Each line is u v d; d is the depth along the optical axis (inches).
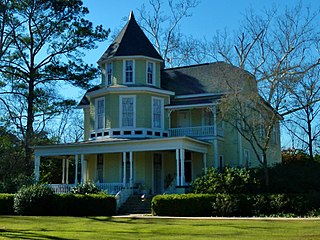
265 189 983.0
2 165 1435.8
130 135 1246.9
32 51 1473.9
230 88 1058.7
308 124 1354.6
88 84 1470.2
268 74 1043.9
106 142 1161.4
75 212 954.1
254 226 668.1
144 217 866.8
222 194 930.1
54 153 1237.1
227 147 1288.1
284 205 893.2
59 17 1456.7
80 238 523.2
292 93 1033.5
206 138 1226.0
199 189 990.4
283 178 992.9
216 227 658.8
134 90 1266.0
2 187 1197.7
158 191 1245.7
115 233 581.6
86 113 1444.4
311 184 980.6
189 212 920.9
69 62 1454.2
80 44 1478.8
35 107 1536.7
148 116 1263.5
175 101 1327.5
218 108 1193.4
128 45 1326.3
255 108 1056.8
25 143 1459.2
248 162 1331.2
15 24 1412.4
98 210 962.1
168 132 1282.0
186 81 1375.5
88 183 1090.7
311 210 885.2
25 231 609.6
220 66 1143.6
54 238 523.5
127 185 1134.4
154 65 1341.0
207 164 1226.6
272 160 1496.1
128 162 1247.5
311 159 1325.0
